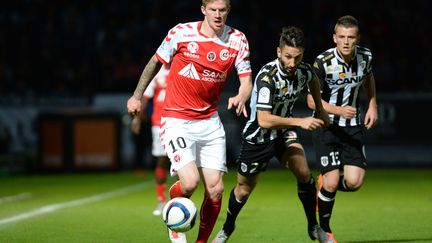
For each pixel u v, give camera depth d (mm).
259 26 56656
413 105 46156
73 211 24438
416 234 18594
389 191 30797
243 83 15062
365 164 16953
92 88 53156
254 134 16094
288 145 16094
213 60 15055
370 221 21203
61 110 45688
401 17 57531
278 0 59531
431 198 27844
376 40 55688
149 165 48469
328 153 16797
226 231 16828
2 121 44938
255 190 31719
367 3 58344
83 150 44156
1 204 26828
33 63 53969
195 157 15484
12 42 55188
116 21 57281
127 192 31922
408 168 45375
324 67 16891
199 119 15359
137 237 18500
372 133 46406
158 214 23453
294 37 14312
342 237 18234
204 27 15109
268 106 15148
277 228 19953
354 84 17000
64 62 54188
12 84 51625
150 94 24641
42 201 27953
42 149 44062
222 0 14594
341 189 17406
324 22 57625
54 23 57344
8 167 43656
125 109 49125
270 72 15273
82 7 58406
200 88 15188
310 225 16766
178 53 15203
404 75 52844
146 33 56312
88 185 35812
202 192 30688
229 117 45906
